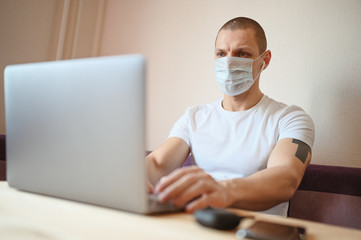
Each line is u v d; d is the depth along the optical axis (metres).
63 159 0.63
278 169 0.99
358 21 1.75
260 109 1.56
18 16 2.29
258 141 1.47
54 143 0.64
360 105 1.71
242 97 1.61
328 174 1.47
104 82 0.56
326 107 1.79
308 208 1.48
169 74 2.32
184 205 0.64
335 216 1.42
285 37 1.93
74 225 0.49
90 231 0.47
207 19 2.21
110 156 0.57
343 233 0.57
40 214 0.55
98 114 0.57
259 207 0.85
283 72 1.92
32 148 0.68
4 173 1.68
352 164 1.70
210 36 2.18
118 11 2.62
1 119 2.24
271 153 1.34
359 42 1.74
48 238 0.47
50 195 0.68
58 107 0.62
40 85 0.65
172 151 1.55
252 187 0.83
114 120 0.56
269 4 2.00
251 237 0.48
